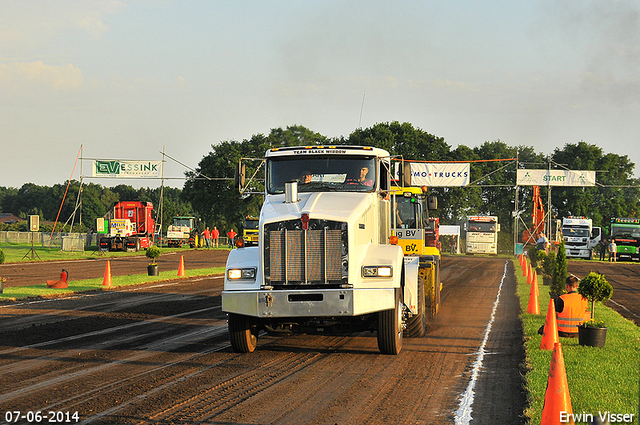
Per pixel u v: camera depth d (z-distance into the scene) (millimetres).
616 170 126000
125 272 37469
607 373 10914
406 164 15125
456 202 112188
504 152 142500
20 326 16703
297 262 12164
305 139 115375
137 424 8055
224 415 8492
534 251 43344
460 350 13680
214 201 107375
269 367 11758
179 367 11711
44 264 43938
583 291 14570
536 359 12070
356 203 12992
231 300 12242
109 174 65625
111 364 11969
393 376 11023
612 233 72625
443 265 51594
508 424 8156
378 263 12398
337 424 8141
